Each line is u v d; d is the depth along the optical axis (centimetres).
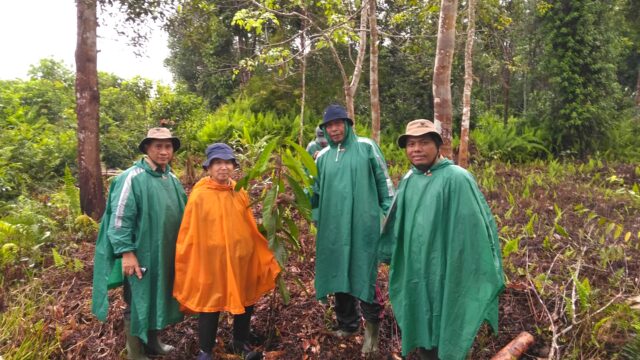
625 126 1295
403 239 267
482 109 1448
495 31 1103
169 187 304
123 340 342
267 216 292
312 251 471
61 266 470
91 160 651
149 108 1139
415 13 906
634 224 549
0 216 634
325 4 718
